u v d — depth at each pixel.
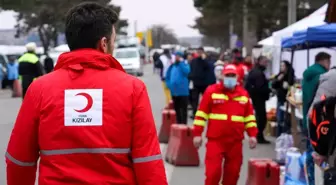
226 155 6.78
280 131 12.49
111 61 2.80
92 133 2.65
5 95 27.31
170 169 9.63
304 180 7.20
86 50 2.78
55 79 2.75
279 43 13.77
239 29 52.97
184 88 14.39
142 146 2.70
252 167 7.43
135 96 2.73
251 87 12.36
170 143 10.41
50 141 2.67
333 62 14.86
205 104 6.80
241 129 6.74
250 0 33.81
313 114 4.54
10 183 2.85
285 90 12.19
